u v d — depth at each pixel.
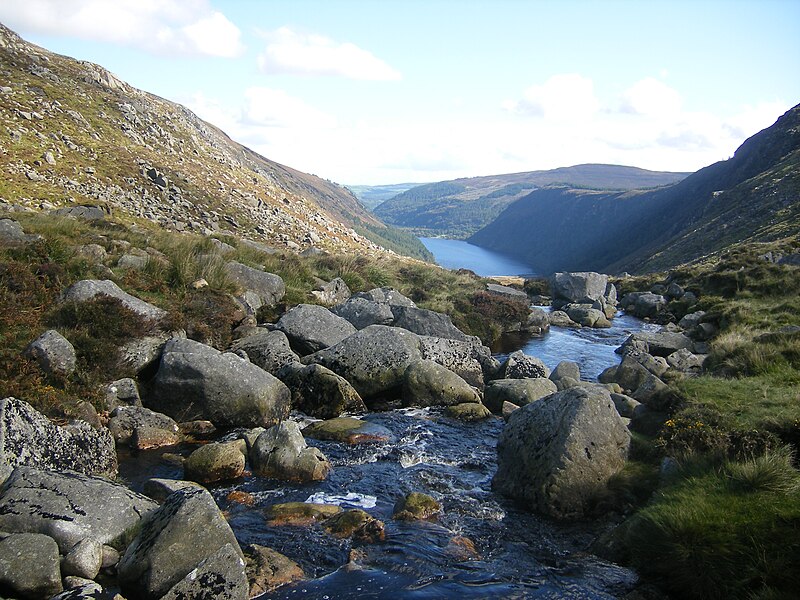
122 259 19.92
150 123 74.75
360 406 16.06
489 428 14.90
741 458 9.52
